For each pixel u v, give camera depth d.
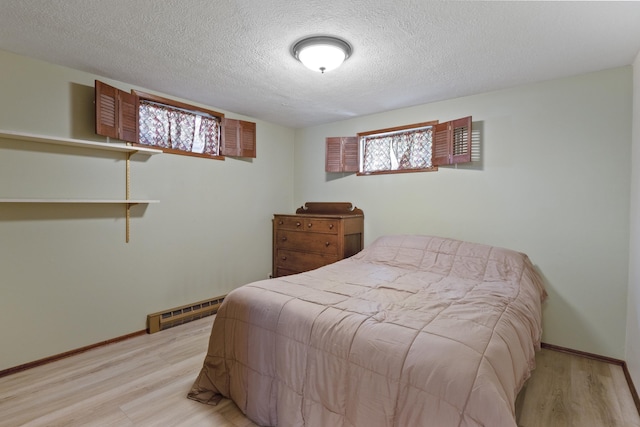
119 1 1.63
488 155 2.94
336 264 2.91
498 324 1.51
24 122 2.24
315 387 1.49
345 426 1.37
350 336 1.45
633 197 2.25
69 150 2.45
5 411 1.78
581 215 2.53
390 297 1.91
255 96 3.09
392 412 1.24
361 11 1.71
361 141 3.81
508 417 1.04
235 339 1.88
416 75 2.56
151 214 2.96
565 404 1.91
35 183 2.29
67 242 2.45
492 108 2.91
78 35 1.97
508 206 2.84
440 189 3.22
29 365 2.26
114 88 2.55
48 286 2.36
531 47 2.09
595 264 2.48
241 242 3.78
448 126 3.05
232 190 3.66
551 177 2.65
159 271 3.03
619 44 2.04
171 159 3.10
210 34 1.95
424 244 2.97
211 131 3.49
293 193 4.45
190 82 2.73
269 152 4.10
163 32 1.93
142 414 1.77
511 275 2.41
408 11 1.70
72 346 2.48
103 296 2.65
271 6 1.67
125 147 2.60
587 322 2.51
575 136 2.55
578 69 2.43
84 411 1.79
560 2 1.62
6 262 2.18
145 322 2.93
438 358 1.22
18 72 2.21
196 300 3.33
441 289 2.12
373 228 3.71
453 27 1.86
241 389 1.79
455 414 1.10
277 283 2.15
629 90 2.34
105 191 2.65
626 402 1.93
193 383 2.08
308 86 2.82
